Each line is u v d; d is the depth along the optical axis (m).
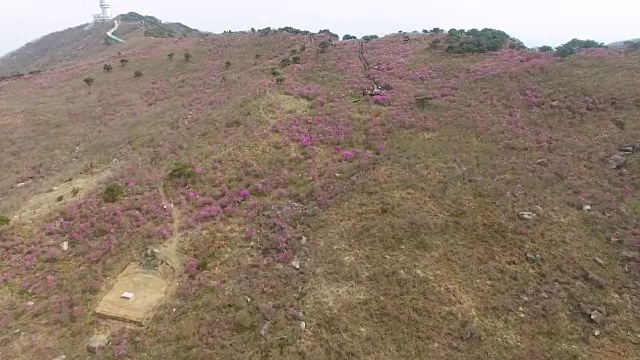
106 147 42.16
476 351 19.33
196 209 29.66
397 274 23.19
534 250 24.25
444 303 21.55
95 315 21.38
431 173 31.25
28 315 21.58
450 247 24.83
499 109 39.78
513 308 21.25
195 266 24.30
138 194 31.58
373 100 44.47
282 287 22.83
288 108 44.12
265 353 19.41
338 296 22.20
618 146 32.44
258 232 27.19
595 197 27.78
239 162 34.81
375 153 35.00
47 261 25.09
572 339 19.77
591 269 23.02
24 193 34.22
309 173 32.88
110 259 24.83
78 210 29.38
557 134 35.19
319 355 19.19
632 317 20.66
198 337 19.95
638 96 37.81
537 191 28.70
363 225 26.69
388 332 20.28
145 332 20.39
